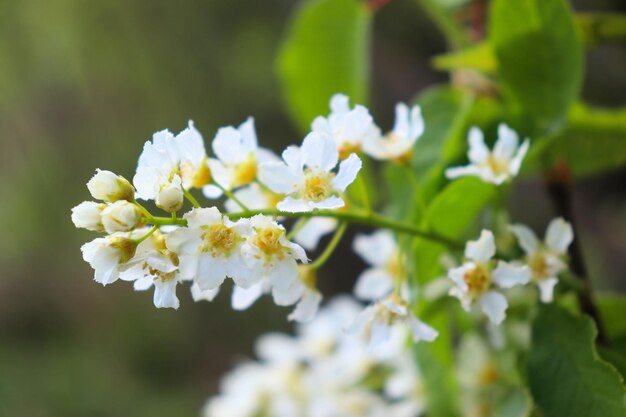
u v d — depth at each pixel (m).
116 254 0.28
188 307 1.20
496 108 0.37
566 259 0.31
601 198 0.87
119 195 0.28
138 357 1.24
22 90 1.05
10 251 1.20
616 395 0.30
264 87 1.03
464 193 0.32
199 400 1.18
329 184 0.29
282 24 1.02
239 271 0.28
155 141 0.28
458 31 0.39
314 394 0.42
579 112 0.36
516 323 0.35
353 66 0.41
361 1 0.40
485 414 0.37
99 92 1.06
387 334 0.30
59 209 1.15
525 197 0.83
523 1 0.33
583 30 0.36
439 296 0.34
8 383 1.21
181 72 1.04
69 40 1.01
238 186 0.31
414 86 0.91
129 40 1.02
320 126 0.30
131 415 1.19
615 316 0.33
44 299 1.24
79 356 1.24
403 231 0.31
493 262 0.30
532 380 0.31
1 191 1.15
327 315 0.43
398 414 0.40
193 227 0.28
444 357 0.36
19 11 0.99
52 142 1.11
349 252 1.02
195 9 1.02
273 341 0.43
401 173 0.37
